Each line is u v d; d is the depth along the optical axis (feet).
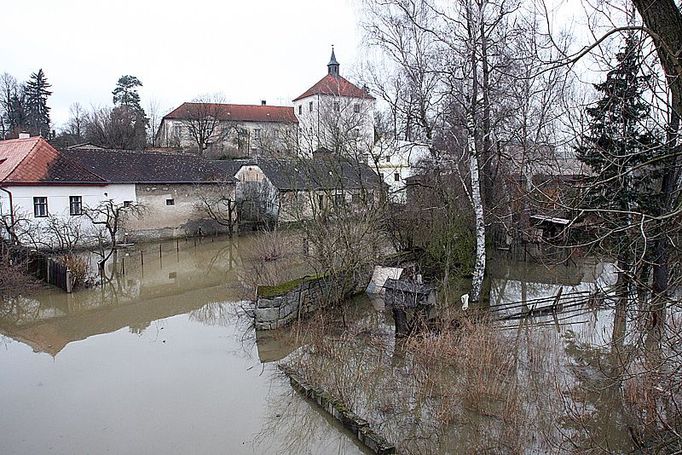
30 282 63.41
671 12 15.08
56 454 27.48
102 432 29.78
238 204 115.44
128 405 33.24
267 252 70.44
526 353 40.73
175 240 104.88
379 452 26.91
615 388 32.78
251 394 34.76
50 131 233.96
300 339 44.24
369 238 59.67
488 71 52.75
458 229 59.67
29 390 35.73
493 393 32.78
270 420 31.09
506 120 75.92
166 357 41.93
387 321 49.88
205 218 110.93
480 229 53.98
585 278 70.79
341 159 64.80
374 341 43.55
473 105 53.01
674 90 15.28
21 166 84.38
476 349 37.83
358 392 34.14
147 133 232.73
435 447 27.71
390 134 96.12
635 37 19.90
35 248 72.84
